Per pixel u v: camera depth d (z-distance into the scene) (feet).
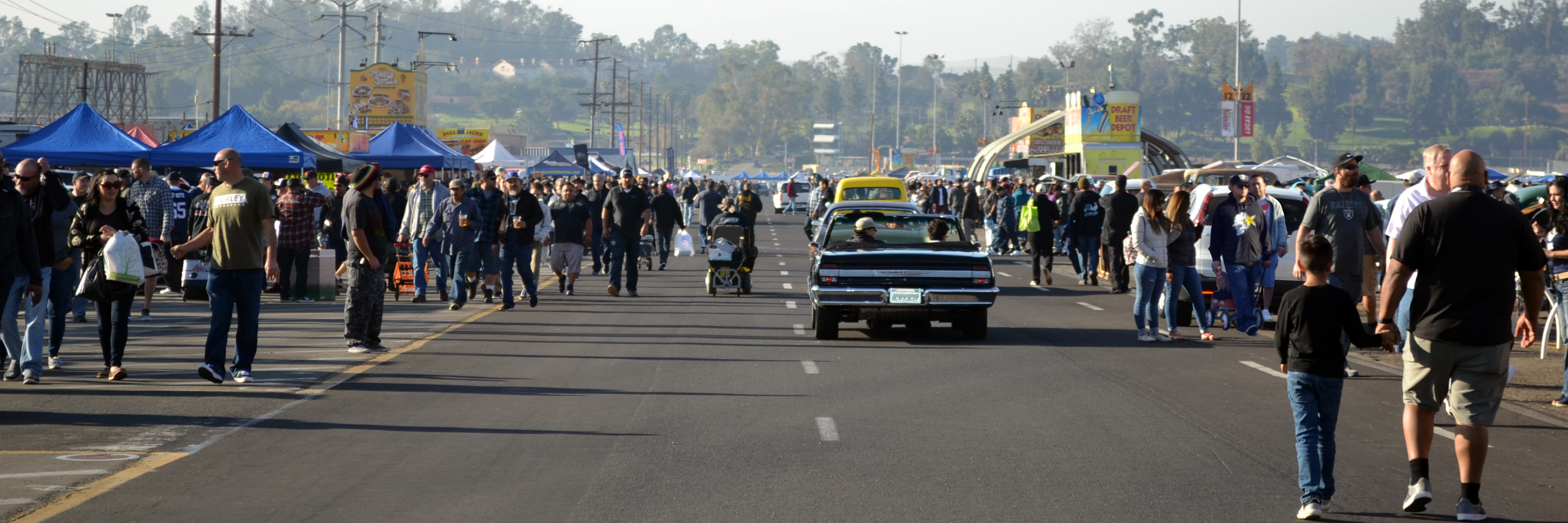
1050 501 52.16
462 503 51.16
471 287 148.25
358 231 96.58
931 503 51.52
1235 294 110.63
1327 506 51.44
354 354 97.81
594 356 97.81
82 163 179.63
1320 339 49.93
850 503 51.49
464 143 589.73
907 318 108.58
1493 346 48.88
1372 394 81.46
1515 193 146.41
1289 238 121.49
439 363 93.35
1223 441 65.41
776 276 193.67
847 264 107.14
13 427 66.28
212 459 59.21
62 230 88.43
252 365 89.71
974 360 97.40
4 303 73.36
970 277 107.04
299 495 52.26
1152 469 58.34
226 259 81.51
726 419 70.95
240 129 189.16
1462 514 49.26
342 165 212.23
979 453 61.98
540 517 49.01
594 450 61.98
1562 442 65.57
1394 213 77.46
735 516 49.21
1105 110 464.24
